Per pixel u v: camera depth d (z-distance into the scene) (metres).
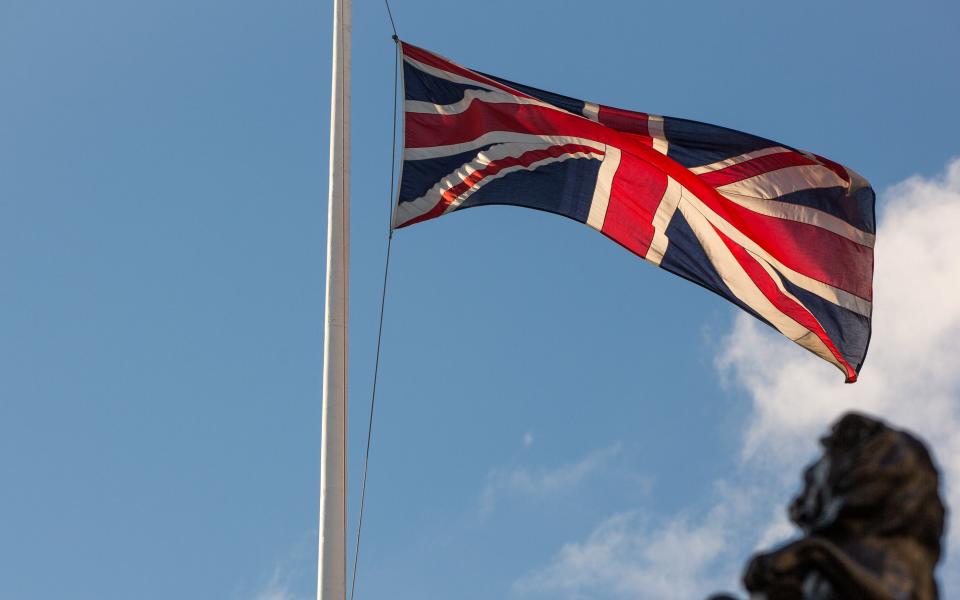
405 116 28.42
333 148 29.92
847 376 27.80
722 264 28.09
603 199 28.45
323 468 25.89
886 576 7.51
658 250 28.17
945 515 7.79
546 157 28.61
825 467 7.98
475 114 28.86
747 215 28.12
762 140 28.50
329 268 28.27
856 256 27.88
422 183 27.95
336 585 24.66
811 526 7.98
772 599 7.63
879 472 7.71
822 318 27.80
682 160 28.59
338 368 26.97
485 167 28.39
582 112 29.05
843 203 28.03
